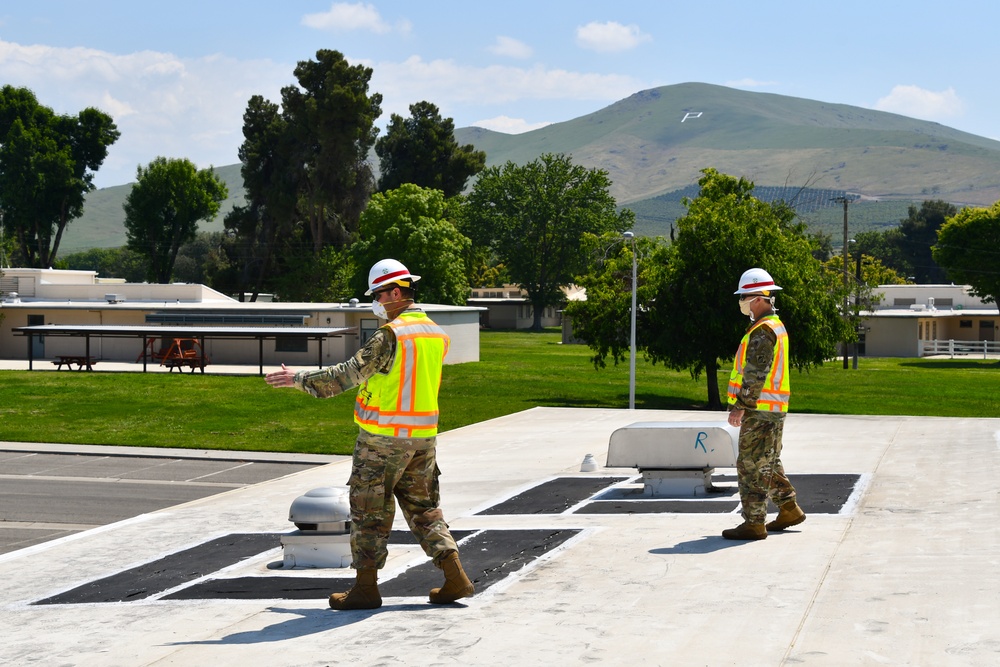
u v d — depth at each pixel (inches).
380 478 263.9
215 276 4877.0
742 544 338.6
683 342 1825.8
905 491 445.4
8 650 255.4
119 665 233.0
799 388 2412.6
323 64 4566.9
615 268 1958.7
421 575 315.0
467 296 4507.9
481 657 222.2
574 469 638.5
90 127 4731.8
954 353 3791.8
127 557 418.0
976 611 244.2
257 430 1465.3
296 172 4571.9
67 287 2849.4
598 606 263.6
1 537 738.8
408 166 5305.1
